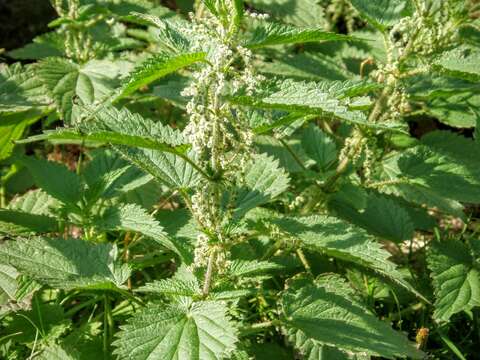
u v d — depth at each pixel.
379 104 0.44
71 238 0.35
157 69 0.26
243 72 0.27
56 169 0.42
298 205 0.46
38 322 0.38
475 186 0.44
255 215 0.42
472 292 0.42
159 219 0.41
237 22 0.27
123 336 0.29
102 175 0.44
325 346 0.34
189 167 0.33
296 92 0.26
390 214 0.47
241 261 0.35
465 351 0.44
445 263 0.43
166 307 0.31
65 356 0.35
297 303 0.34
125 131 0.28
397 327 0.45
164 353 0.28
